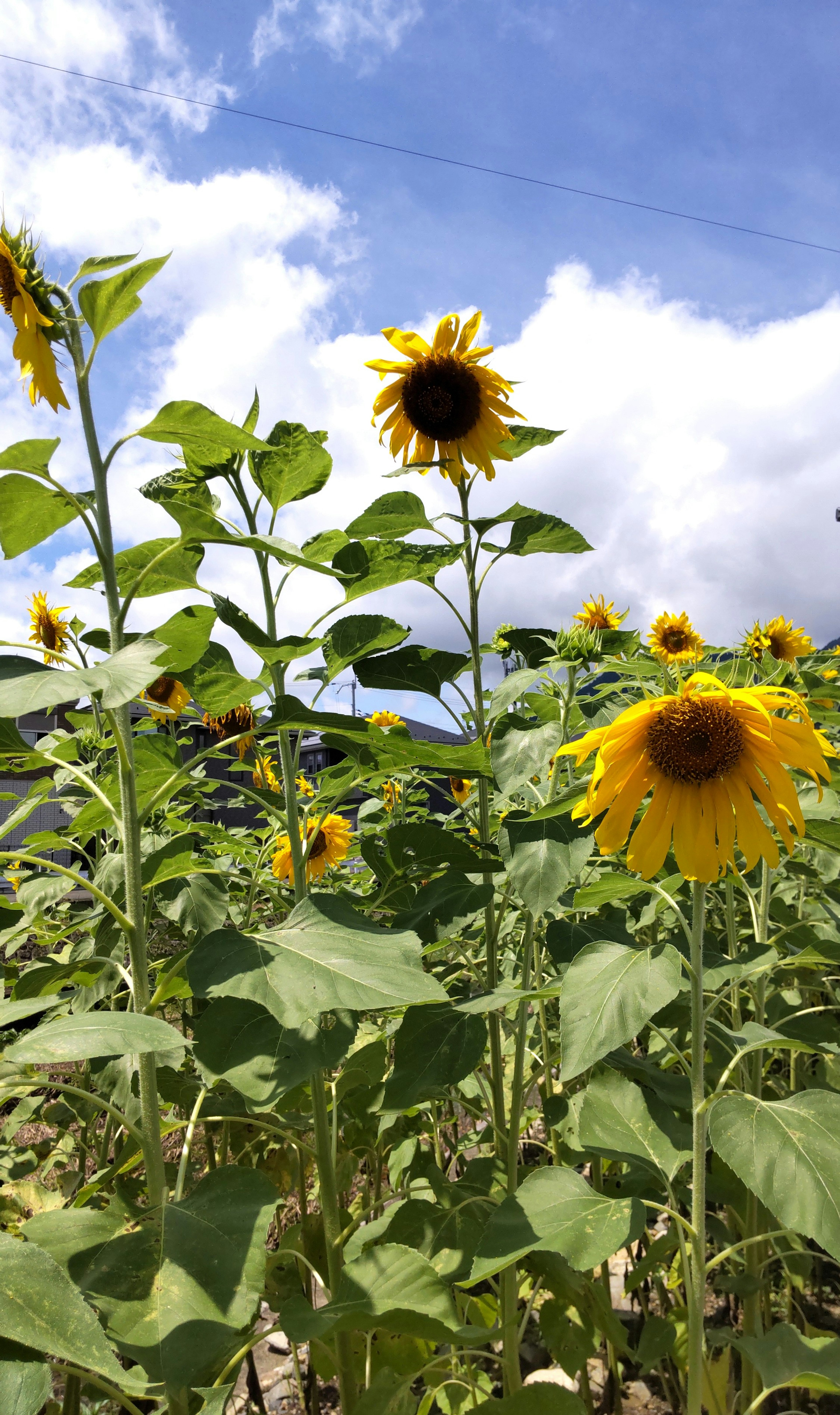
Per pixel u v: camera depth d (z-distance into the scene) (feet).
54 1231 4.32
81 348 5.49
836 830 5.80
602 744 5.12
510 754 6.51
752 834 5.07
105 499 5.17
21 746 4.90
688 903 7.15
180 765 7.07
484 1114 8.00
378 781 12.52
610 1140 5.73
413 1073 6.04
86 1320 3.11
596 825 6.17
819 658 11.09
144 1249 4.16
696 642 15.56
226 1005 5.07
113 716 4.98
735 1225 7.50
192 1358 3.60
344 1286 4.79
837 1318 8.09
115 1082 7.11
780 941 7.50
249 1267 4.02
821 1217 4.08
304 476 6.45
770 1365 4.58
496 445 8.66
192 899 7.54
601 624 12.97
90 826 7.09
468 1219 6.16
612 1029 4.74
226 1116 6.51
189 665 6.07
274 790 9.40
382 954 4.77
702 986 5.11
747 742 5.06
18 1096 8.51
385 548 6.98
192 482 6.61
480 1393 6.42
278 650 5.84
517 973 9.28
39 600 13.62
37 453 4.71
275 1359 8.77
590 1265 4.19
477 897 6.63
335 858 11.12
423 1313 4.23
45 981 5.76
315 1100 5.94
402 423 9.14
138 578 5.22
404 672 7.75
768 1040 4.92
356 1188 10.67
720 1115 4.66
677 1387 7.14
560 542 7.73
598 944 5.51
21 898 8.23
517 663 10.25
